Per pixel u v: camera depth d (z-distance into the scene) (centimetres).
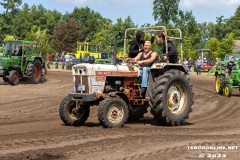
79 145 710
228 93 1830
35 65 2298
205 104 1523
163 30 996
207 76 3472
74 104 959
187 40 6072
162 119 983
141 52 1021
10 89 1925
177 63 1026
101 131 855
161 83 970
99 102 935
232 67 2188
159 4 8356
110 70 942
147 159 621
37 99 1562
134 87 985
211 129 935
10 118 1095
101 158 621
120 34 981
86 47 4038
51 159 613
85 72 919
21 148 682
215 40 6644
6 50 2255
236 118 1178
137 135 820
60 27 7775
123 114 916
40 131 863
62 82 2370
